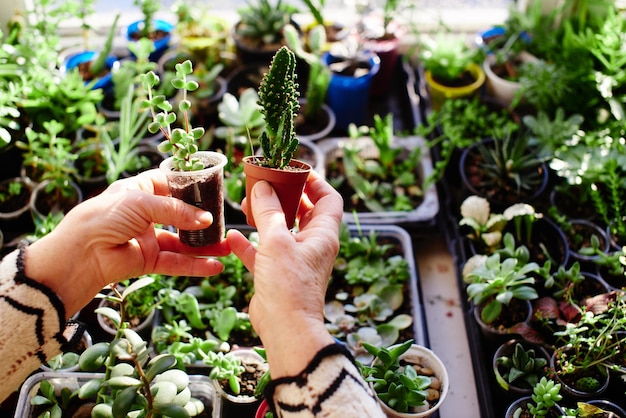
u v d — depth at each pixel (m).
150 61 1.21
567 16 1.21
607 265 0.95
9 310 0.65
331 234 0.68
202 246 0.75
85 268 0.69
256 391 0.78
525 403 0.82
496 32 1.27
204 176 0.70
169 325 0.89
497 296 0.87
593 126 1.12
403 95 1.27
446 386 0.81
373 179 1.13
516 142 1.03
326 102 1.21
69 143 1.03
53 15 1.08
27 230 1.01
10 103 0.98
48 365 0.83
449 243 1.04
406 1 1.29
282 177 0.68
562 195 1.06
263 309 0.64
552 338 0.89
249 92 1.09
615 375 0.84
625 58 1.07
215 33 1.24
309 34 1.24
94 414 0.73
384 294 0.95
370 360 0.87
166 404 0.72
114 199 0.69
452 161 1.13
